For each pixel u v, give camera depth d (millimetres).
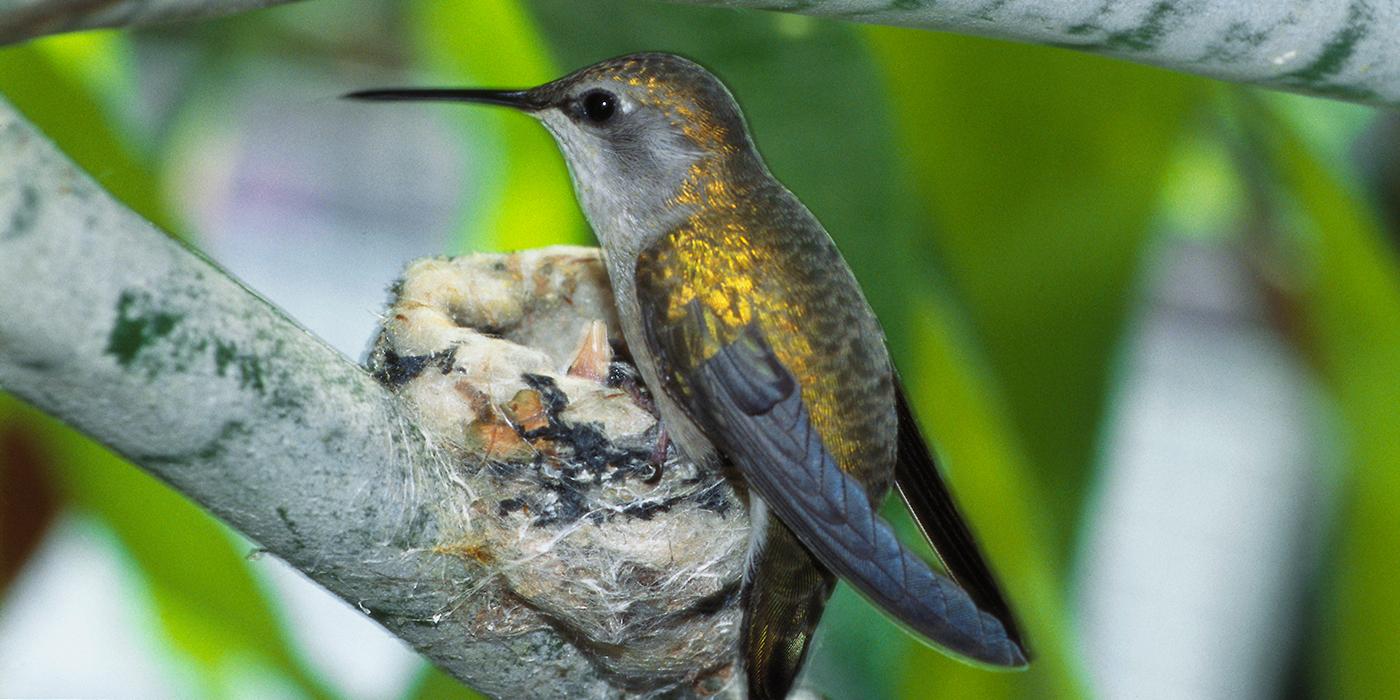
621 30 1151
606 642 1127
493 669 1116
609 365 1152
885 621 1154
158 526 1164
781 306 1139
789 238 1143
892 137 1146
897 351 1147
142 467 1063
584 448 1133
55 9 737
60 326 901
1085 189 1156
